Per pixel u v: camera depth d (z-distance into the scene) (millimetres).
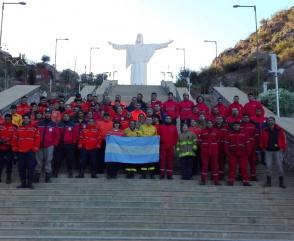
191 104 18891
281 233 11977
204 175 14922
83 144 15375
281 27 74562
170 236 11922
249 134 15250
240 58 67938
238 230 12289
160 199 13633
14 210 12914
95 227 12312
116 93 33375
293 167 16703
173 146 15570
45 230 11938
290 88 40875
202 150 15094
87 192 13938
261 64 56031
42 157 15039
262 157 16953
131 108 18719
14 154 15281
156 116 17094
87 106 18609
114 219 12742
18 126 15555
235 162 14938
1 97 23688
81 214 12758
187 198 13672
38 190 13867
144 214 12852
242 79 52531
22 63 52438
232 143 14914
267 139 14828
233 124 15234
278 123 18672
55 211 12961
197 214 12977
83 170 15414
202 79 59375
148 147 15695
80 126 15797
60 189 14078
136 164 15570
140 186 14375
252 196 13883
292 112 28562
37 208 12984
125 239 11547
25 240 11406
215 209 13180
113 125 16203
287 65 54500
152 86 35750
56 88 48875
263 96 29875
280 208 13336
